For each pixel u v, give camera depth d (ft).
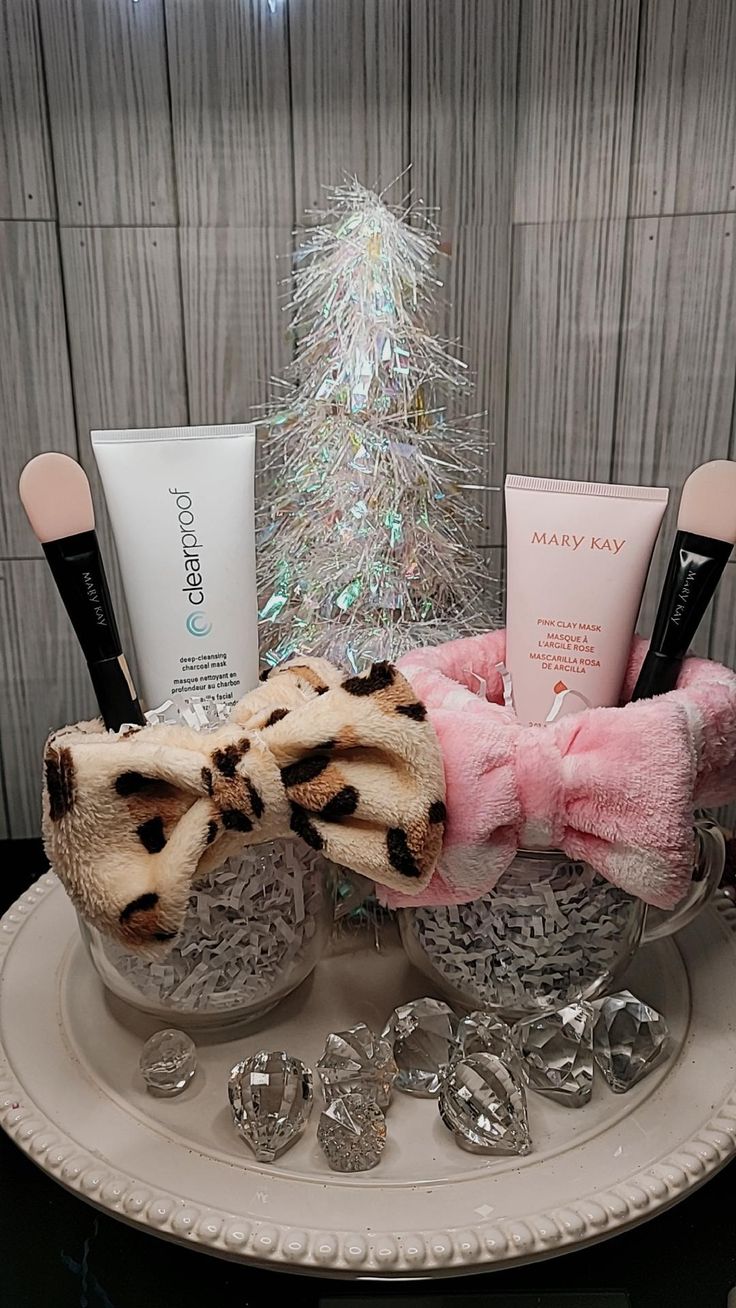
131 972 1.26
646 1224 1.23
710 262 1.72
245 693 1.42
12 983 1.46
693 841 1.12
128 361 1.85
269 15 1.69
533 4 1.70
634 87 1.68
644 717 1.10
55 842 1.11
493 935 1.27
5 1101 1.22
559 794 1.11
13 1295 1.16
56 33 1.66
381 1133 1.18
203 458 1.35
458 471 1.87
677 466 1.85
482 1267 1.05
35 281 1.78
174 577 1.36
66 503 1.23
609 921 1.27
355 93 1.74
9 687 2.04
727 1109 1.22
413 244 1.67
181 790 1.11
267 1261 1.05
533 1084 1.26
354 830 1.10
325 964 1.53
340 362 1.62
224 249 1.80
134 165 1.74
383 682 1.10
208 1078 1.30
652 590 1.93
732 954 1.53
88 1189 1.11
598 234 1.78
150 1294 1.16
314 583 1.66
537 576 1.36
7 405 1.85
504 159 1.80
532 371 1.92
